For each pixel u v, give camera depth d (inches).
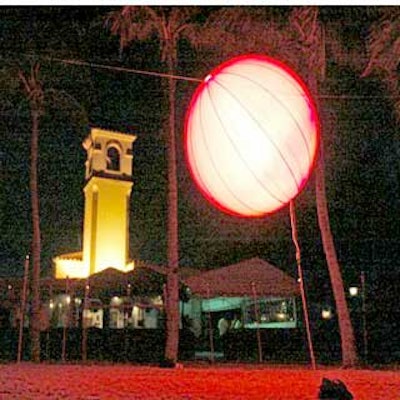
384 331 786.8
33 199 741.9
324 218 614.9
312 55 588.4
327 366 606.9
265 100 176.6
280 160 176.6
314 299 1017.5
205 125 179.0
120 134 1199.6
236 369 536.7
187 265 1213.7
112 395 315.3
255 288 782.5
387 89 633.6
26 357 784.9
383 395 306.8
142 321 1037.2
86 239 1156.5
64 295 952.3
